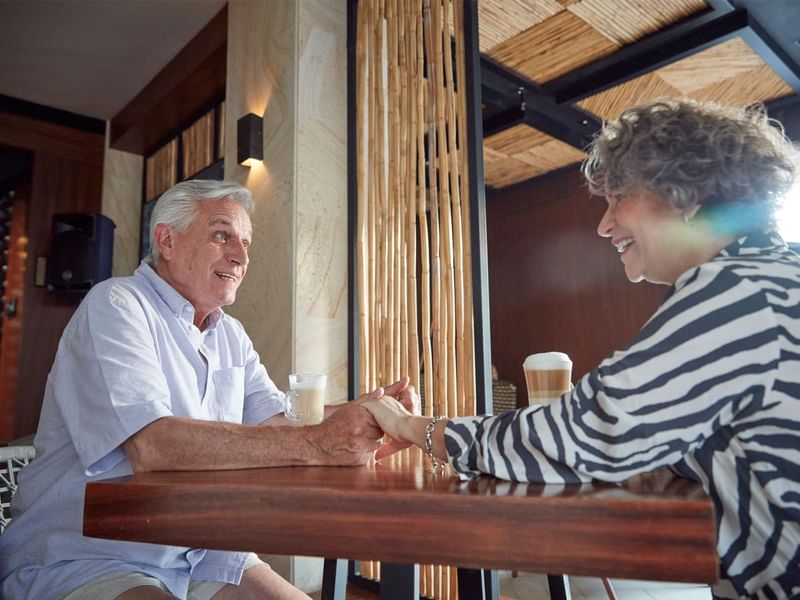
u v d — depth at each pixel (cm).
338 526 66
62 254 444
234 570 126
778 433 69
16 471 152
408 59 258
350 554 65
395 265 254
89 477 112
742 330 68
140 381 106
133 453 101
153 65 430
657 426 68
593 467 70
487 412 214
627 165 85
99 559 110
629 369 70
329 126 291
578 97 394
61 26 385
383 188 267
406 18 261
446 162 238
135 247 510
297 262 271
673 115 85
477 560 60
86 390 107
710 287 71
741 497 72
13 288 489
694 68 366
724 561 74
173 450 98
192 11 368
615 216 90
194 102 430
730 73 373
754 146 81
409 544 63
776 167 81
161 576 115
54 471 115
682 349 69
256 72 312
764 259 75
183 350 134
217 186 149
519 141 482
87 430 105
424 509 62
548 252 582
